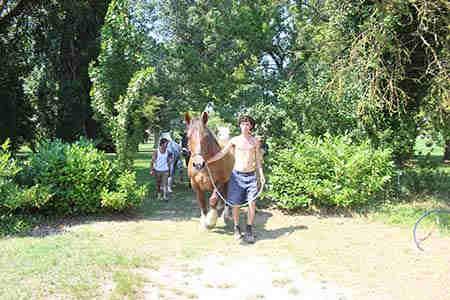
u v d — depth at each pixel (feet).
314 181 29.37
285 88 36.91
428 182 34.42
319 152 30.89
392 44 31.45
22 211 26.53
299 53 42.52
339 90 31.94
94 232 24.29
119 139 30.35
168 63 43.47
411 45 33.01
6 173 25.34
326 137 33.37
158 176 36.11
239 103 40.24
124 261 18.79
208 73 41.75
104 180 28.30
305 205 29.17
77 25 65.77
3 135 62.39
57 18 56.80
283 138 35.22
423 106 35.04
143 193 29.32
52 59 67.62
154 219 28.43
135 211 30.45
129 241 22.66
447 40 30.89
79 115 75.05
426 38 32.30
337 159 29.91
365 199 29.60
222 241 23.07
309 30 41.52
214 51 43.16
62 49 68.95
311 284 17.02
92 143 30.91
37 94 73.97
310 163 30.12
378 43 30.60
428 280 17.42
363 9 32.94
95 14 63.57
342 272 18.35
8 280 16.06
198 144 22.67
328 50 34.86
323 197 29.19
